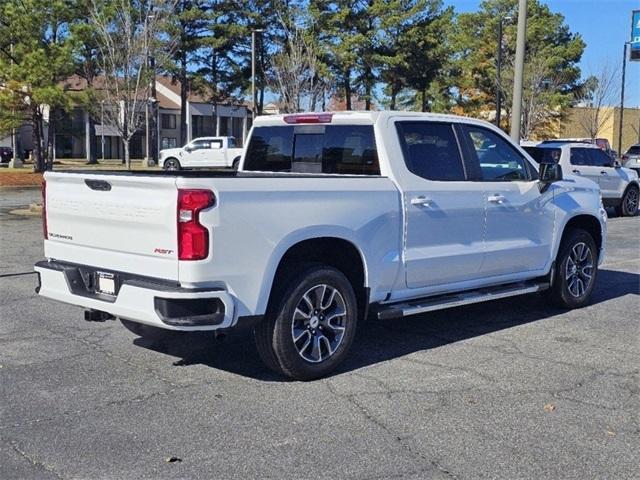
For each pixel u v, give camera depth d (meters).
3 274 9.82
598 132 56.84
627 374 5.80
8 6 26.44
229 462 4.11
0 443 4.33
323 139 6.71
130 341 6.60
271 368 5.55
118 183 5.13
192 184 4.77
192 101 68.50
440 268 6.45
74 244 5.60
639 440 4.49
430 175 6.42
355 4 42.03
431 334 7.02
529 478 3.96
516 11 47.56
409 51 42.12
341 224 5.59
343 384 5.46
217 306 4.91
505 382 5.56
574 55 48.25
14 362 5.93
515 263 7.28
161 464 4.07
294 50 38.00
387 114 6.30
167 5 28.14
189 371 5.74
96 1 23.52
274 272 5.20
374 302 6.08
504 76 43.69
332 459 4.16
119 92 21.78
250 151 7.41
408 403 5.07
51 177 5.74
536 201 7.43
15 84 26.72
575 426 4.70
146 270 5.02
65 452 4.21
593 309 8.22
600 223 8.41
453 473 4.00
